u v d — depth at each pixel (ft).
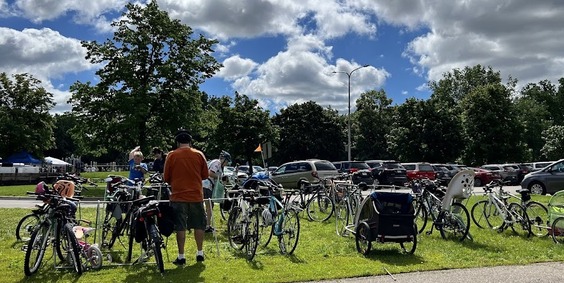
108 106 95.30
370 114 248.11
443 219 32.40
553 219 31.89
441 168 101.19
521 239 32.30
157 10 99.60
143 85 96.63
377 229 26.58
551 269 23.30
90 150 101.45
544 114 263.49
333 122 226.38
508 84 253.65
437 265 24.04
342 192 38.75
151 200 24.12
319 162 74.28
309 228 37.50
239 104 151.33
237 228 28.17
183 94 100.42
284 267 23.66
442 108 170.81
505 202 35.47
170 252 27.35
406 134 171.01
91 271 22.74
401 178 90.84
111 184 29.96
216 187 38.52
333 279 21.26
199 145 114.11
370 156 244.01
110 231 27.86
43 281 21.01
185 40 102.73
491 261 25.23
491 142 166.71
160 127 101.30
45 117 177.58
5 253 26.96
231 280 21.17
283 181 75.15
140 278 21.57
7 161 160.15
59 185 26.78
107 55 96.22
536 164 114.11
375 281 20.95
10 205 61.16
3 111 169.58
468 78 268.00
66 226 22.58
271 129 152.56
